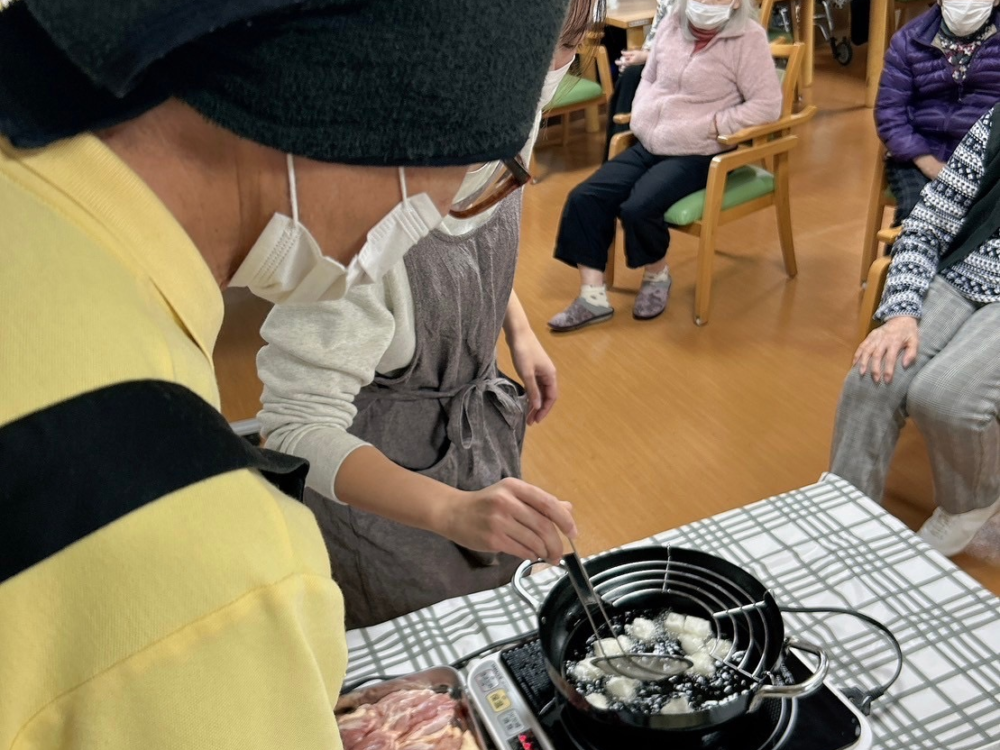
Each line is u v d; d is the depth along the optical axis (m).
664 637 0.95
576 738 0.88
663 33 3.26
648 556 1.03
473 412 1.30
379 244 0.55
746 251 3.65
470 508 0.98
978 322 2.00
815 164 4.41
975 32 2.66
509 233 1.22
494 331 1.30
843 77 5.62
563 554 0.96
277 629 0.44
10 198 0.42
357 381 1.09
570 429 2.66
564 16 0.51
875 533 1.19
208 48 0.41
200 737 0.42
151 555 0.40
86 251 0.42
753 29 3.06
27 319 0.40
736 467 2.45
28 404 0.39
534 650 0.98
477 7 0.45
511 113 0.49
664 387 2.83
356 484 1.03
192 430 0.42
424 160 0.48
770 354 2.95
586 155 4.87
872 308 2.34
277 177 0.48
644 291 3.23
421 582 1.31
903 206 2.86
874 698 0.95
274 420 1.08
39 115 0.42
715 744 0.86
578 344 3.11
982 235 2.02
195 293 0.47
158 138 0.45
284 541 0.46
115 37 0.38
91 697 0.40
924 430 1.96
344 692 0.99
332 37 0.42
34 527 0.38
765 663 0.87
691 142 3.11
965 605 1.07
